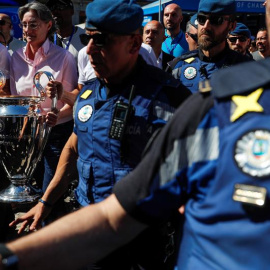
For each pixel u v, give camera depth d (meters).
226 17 3.13
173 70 3.38
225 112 0.91
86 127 1.86
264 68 0.92
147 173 1.03
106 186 1.83
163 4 8.46
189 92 1.81
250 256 0.85
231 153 0.87
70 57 3.22
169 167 0.99
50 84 2.48
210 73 3.22
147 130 1.74
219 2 3.09
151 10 8.87
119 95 1.81
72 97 3.04
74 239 1.04
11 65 3.19
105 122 1.81
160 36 4.60
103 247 1.07
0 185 3.07
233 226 0.87
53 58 3.15
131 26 1.71
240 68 0.95
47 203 2.14
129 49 1.77
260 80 0.90
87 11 1.74
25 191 2.44
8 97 2.35
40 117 2.41
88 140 1.86
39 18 3.03
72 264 1.05
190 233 0.97
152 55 2.80
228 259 0.88
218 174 0.89
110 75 1.80
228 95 0.91
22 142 2.37
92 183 1.88
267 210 0.83
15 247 1.00
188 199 1.00
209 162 0.92
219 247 0.90
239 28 4.55
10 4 8.58
